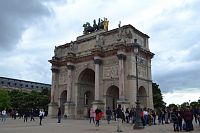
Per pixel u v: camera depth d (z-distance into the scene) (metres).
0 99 117.38
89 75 77.44
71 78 74.81
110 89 66.62
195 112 44.97
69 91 73.62
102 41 70.50
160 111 48.50
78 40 77.25
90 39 74.31
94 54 68.44
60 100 78.50
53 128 32.66
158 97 105.88
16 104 133.38
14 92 144.00
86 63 72.94
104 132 27.36
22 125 39.09
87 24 79.69
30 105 128.50
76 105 72.69
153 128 34.88
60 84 79.75
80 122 49.91
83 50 75.50
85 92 76.38
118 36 66.00
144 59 69.00
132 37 65.56
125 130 30.83
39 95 132.12
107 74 66.75
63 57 80.81
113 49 65.75
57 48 84.12
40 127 34.53
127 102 59.97
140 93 67.44
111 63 66.62
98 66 67.62
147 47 71.50
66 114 71.56
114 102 67.75
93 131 28.50
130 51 63.81
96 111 38.03
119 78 62.22
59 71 81.56
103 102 65.56
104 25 74.88
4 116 54.72
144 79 67.12
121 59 63.00
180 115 31.17
